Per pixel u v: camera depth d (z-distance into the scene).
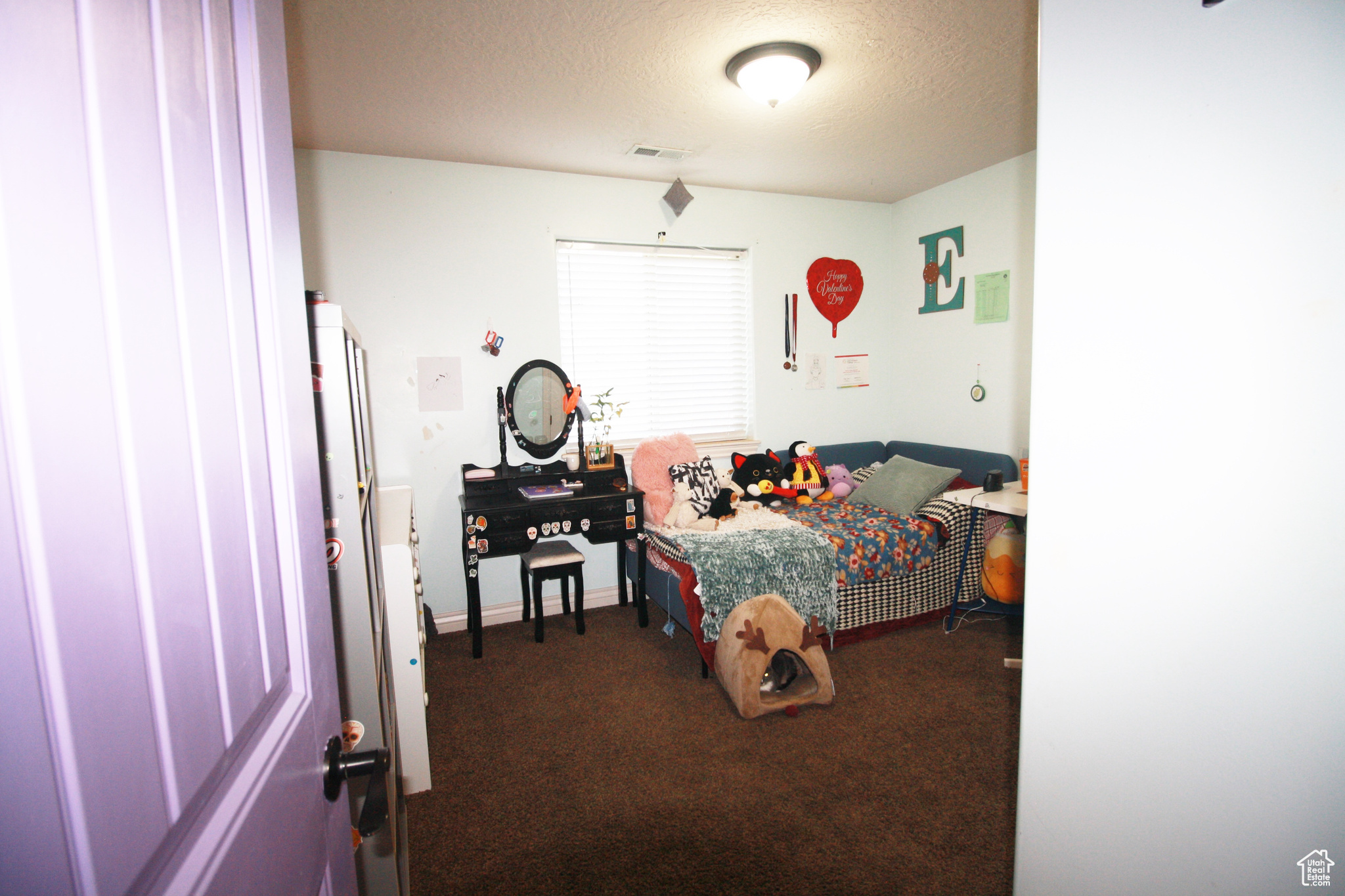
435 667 2.76
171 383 0.39
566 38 1.97
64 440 0.29
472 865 1.61
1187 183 0.63
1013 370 3.38
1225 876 0.65
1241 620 0.62
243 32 0.54
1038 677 0.82
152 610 0.36
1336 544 0.55
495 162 3.08
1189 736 0.67
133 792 0.33
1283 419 0.57
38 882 0.26
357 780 1.31
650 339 3.61
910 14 1.89
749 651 2.24
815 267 3.91
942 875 1.54
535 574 2.96
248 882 0.44
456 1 1.75
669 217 3.51
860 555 2.79
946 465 3.66
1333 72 0.53
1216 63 0.60
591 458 3.29
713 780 1.92
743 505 3.30
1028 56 2.15
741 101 2.45
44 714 0.27
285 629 0.57
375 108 2.43
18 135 0.27
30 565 0.27
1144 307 0.67
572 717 2.31
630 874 1.57
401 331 3.02
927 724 2.20
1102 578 0.74
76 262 0.31
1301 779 0.58
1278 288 0.57
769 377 3.86
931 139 2.93
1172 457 0.66
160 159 0.39
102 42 0.33
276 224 0.58
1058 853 0.82
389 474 3.06
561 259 3.38
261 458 0.53
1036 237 0.78
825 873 1.56
